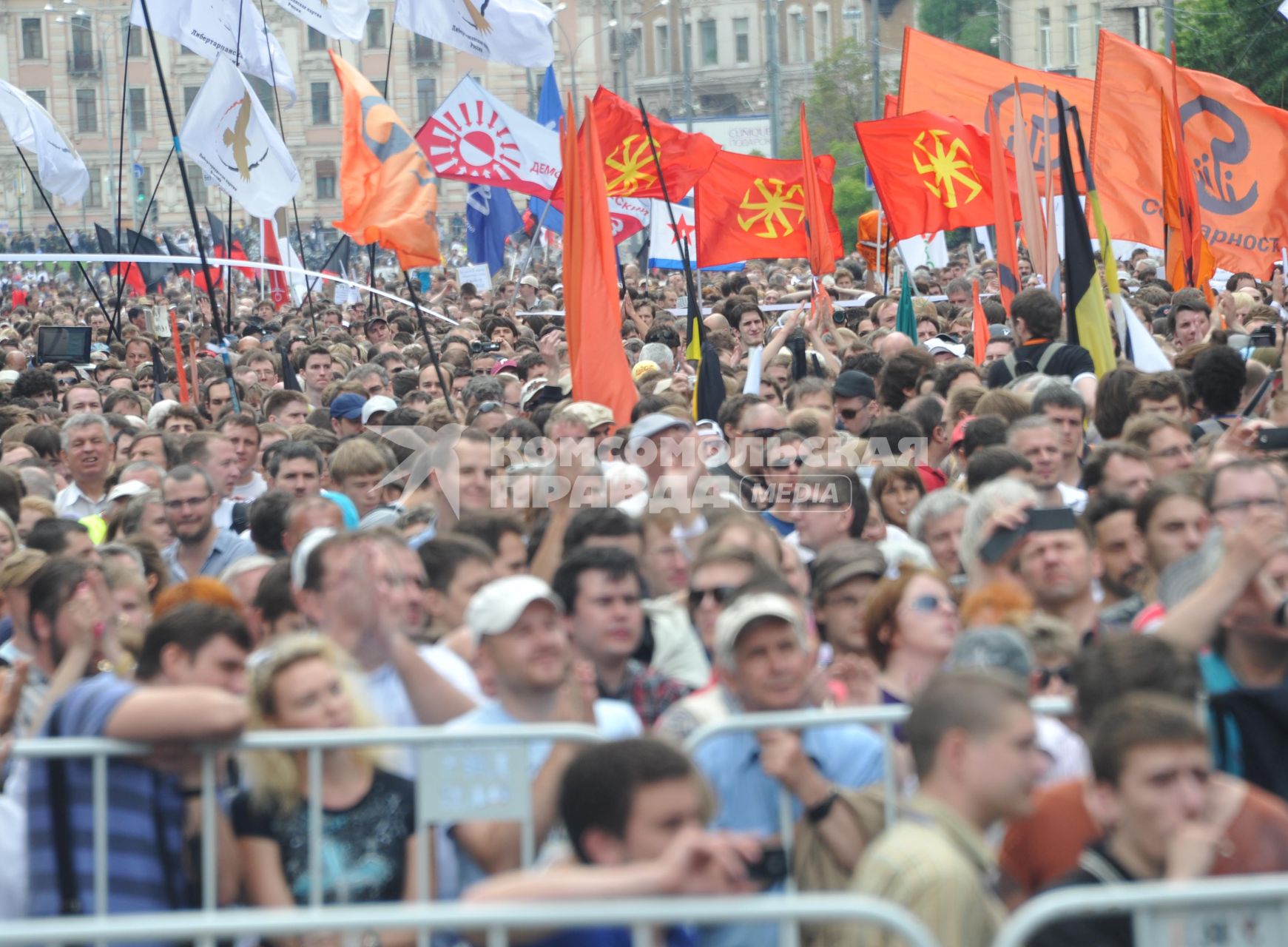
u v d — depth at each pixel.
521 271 123.94
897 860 12.78
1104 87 52.78
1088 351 37.69
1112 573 21.92
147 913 14.98
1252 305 49.84
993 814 13.42
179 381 59.00
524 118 74.50
